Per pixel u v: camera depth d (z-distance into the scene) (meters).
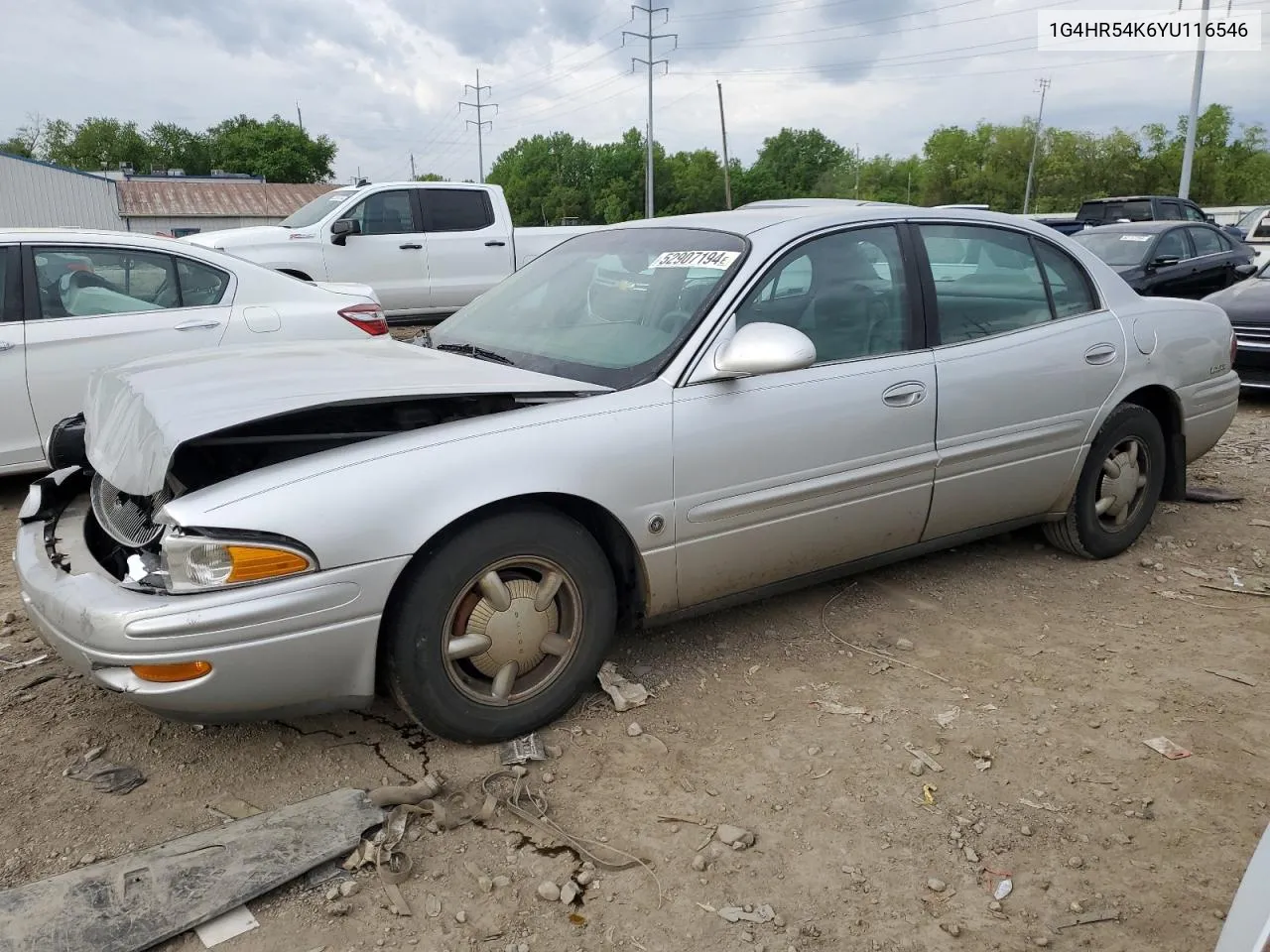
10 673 3.42
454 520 2.70
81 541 2.97
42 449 5.44
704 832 2.59
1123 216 19.27
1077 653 3.63
